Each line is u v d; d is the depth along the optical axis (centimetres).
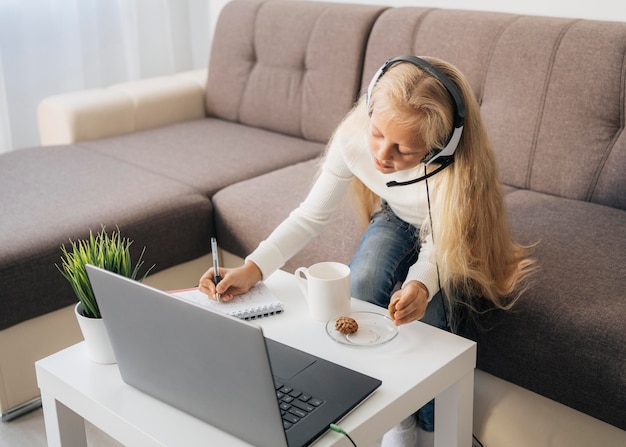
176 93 284
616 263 161
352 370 126
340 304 142
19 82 314
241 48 276
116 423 123
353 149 157
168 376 120
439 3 251
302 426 113
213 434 117
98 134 267
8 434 182
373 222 174
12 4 304
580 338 145
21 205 205
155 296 113
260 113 271
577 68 193
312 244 189
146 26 342
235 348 106
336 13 248
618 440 147
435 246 146
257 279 151
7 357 184
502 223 152
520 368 155
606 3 213
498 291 153
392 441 157
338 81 246
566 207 190
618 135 189
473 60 212
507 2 235
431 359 130
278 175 222
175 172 230
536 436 159
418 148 133
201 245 216
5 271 178
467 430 142
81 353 141
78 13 321
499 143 206
